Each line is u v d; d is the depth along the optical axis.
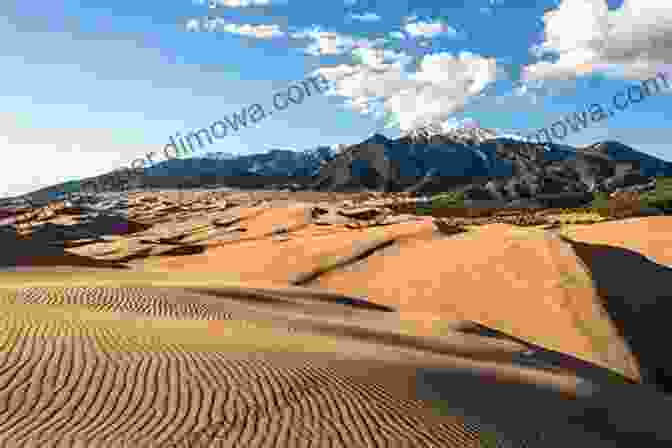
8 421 8.77
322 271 53.81
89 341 12.33
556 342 32.88
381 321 29.67
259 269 55.88
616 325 33.69
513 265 44.72
